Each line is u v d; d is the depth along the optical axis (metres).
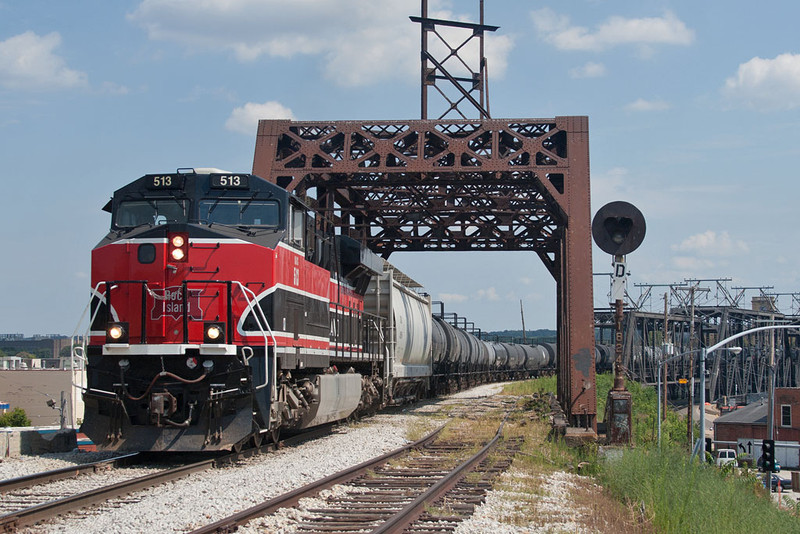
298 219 16.25
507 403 35.56
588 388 23.44
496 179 26.27
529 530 9.36
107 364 13.68
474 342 54.62
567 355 24.55
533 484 12.86
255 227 14.88
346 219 32.22
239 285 13.65
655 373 80.69
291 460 13.99
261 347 13.83
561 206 24.02
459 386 48.66
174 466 13.39
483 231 33.59
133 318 13.50
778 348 88.94
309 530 8.53
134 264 13.62
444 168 24.16
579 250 23.84
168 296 13.55
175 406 13.34
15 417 45.00
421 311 35.50
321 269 18.09
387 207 30.92
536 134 25.50
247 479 11.57
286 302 15.03
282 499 9.59
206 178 14.88
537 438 20.14
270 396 13.89
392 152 24.33
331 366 19.62
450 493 11.28
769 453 22.62
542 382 55.25
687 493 11.53
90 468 12.48
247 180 14.94
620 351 16.80
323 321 18.16
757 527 11.89
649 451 15.21
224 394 13.45
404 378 30.48
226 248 13.90
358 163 24.20
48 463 13.41
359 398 21.33
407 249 34.56
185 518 8.92
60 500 9.29
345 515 9.31
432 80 28.05
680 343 90.06
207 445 13.42
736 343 95.81
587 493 12.90
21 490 10.69
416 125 24.55
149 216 14.67
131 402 13.63
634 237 16.47
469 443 18.28
